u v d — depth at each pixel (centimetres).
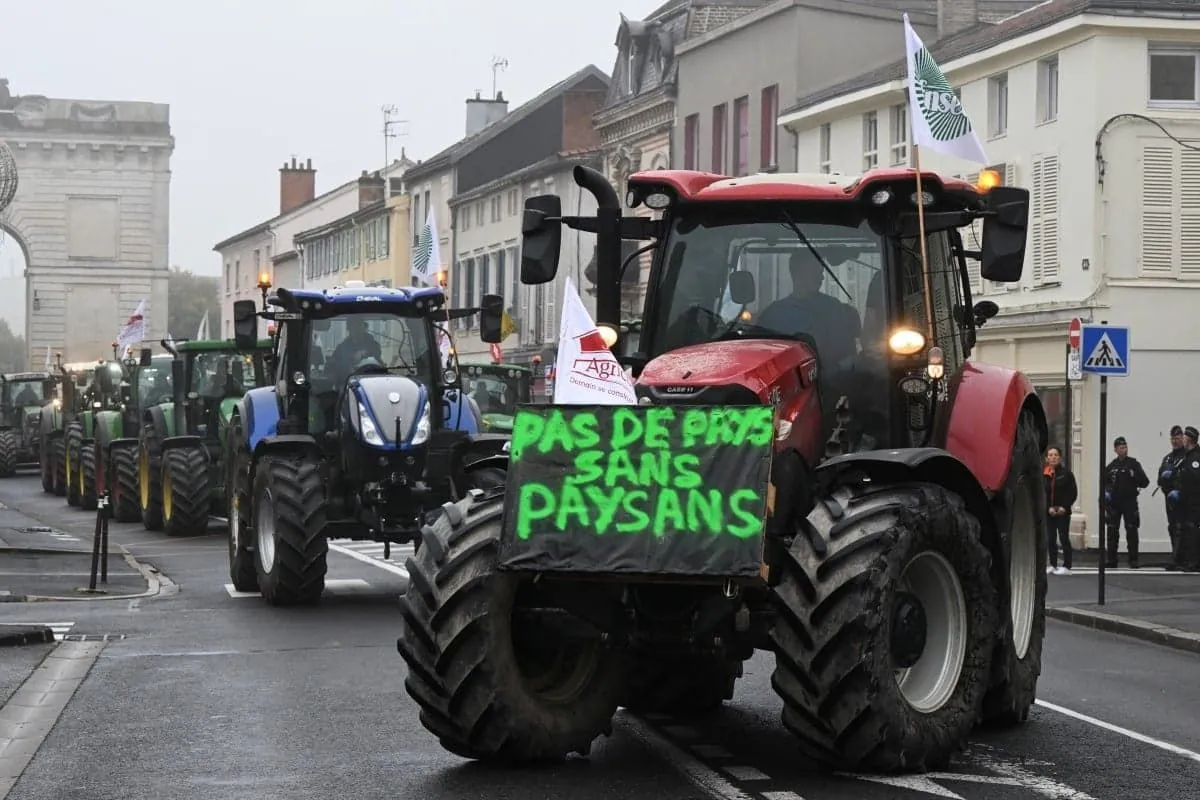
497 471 1262
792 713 872
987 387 1045
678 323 997
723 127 4841
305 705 1138
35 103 8300
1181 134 3238
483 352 6806
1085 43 3241
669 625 892
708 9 5194
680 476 862
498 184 6494
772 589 868
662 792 852
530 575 877
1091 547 3169
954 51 3653
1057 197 3328
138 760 952
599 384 921
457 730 905
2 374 6188
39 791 873
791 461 900
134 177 8412
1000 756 959
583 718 931
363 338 1928
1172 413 3219
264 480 1848
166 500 3033
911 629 886
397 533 1817
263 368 3069
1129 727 1074
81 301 8400
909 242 1001
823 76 4419
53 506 4103
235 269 11312
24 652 1417
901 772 893
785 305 985
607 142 5650
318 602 1859
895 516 874
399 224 7831
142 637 1532
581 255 5766
